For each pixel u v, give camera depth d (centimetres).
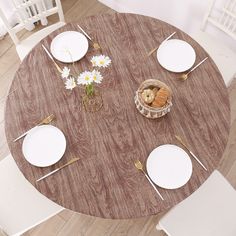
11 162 169
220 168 225
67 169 140
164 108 141
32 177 138
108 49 166
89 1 287
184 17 247
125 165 141
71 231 205
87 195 135
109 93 156
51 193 136
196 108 153
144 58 164
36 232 204
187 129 149
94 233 205
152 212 133
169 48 165
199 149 145
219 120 151
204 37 207
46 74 159
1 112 240
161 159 142
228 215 158
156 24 173
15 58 260
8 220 157
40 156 141
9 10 253
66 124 149
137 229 206
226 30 199
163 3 246
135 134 148
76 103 154
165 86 144
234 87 251
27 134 145
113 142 146
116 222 207
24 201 160
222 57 202
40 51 165
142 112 150
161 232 205
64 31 170
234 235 154
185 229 155
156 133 148
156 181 138
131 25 173
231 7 196
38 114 150
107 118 151
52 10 203
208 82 159
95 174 139
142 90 145
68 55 162
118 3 277
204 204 160
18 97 154
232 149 231
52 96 154
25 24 199
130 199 135
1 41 267
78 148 144
